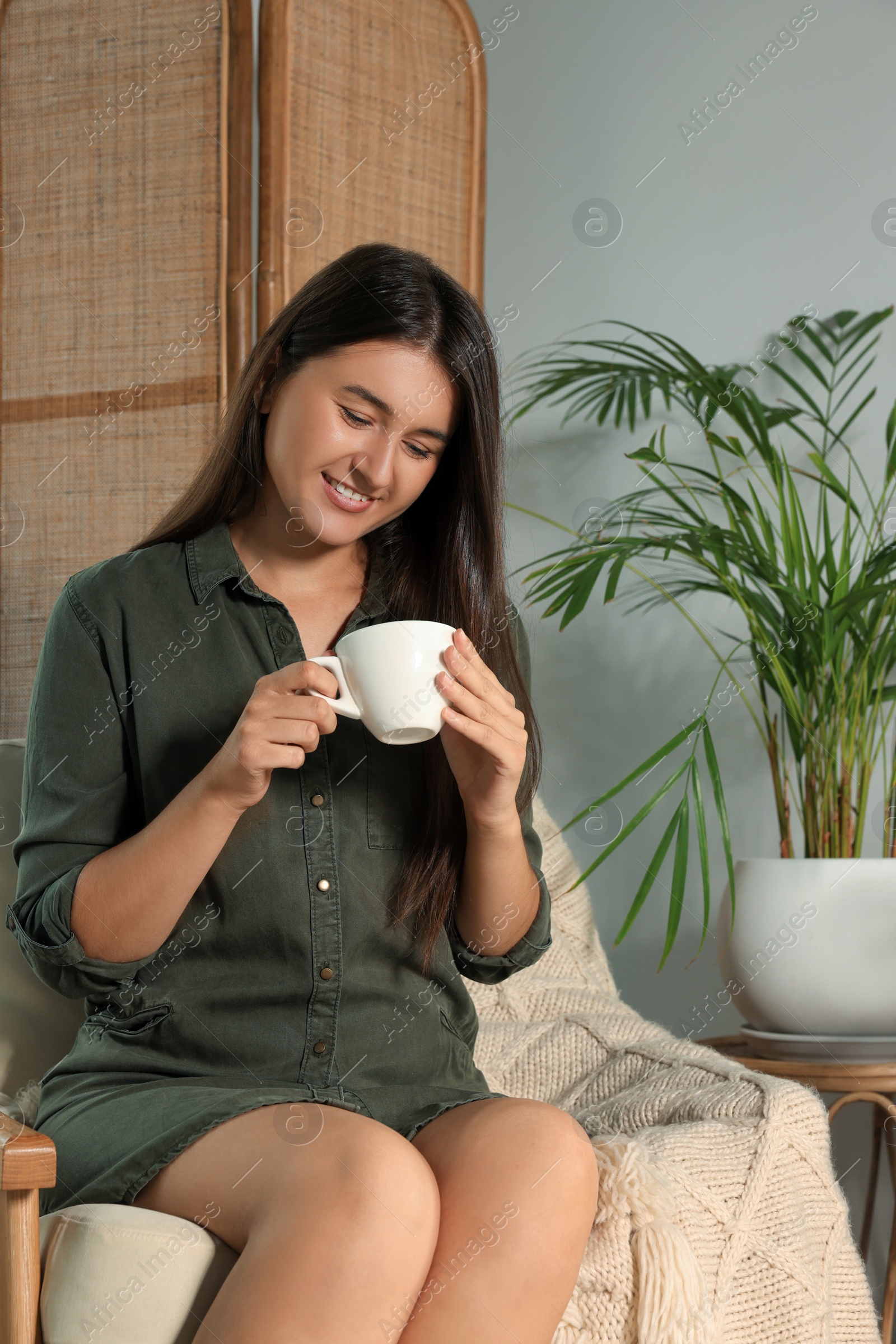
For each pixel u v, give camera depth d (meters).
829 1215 0.95
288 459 0.87
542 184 2.08
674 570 1.92
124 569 0.93
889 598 1.53
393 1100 0.84
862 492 1.80
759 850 1.85
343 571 0.98
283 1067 0.83
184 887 0.80
